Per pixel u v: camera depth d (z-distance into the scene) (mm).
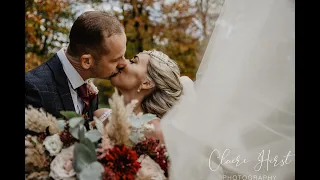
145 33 4148
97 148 1633
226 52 1737
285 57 1716
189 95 1810
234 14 1774
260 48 1717
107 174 1553
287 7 1751
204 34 3896
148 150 1672
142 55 2385
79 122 1607
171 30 4227
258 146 1694
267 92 1693
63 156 1596
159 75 2275
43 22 3490
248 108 1687
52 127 1633
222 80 1710
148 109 2279
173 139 1717
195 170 1687
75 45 2389
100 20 2361
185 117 1745
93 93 2531
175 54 4246
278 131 1691
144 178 1611
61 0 3494
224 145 1690
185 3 4379
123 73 2354
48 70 2377
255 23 1741
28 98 2238
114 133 1610
